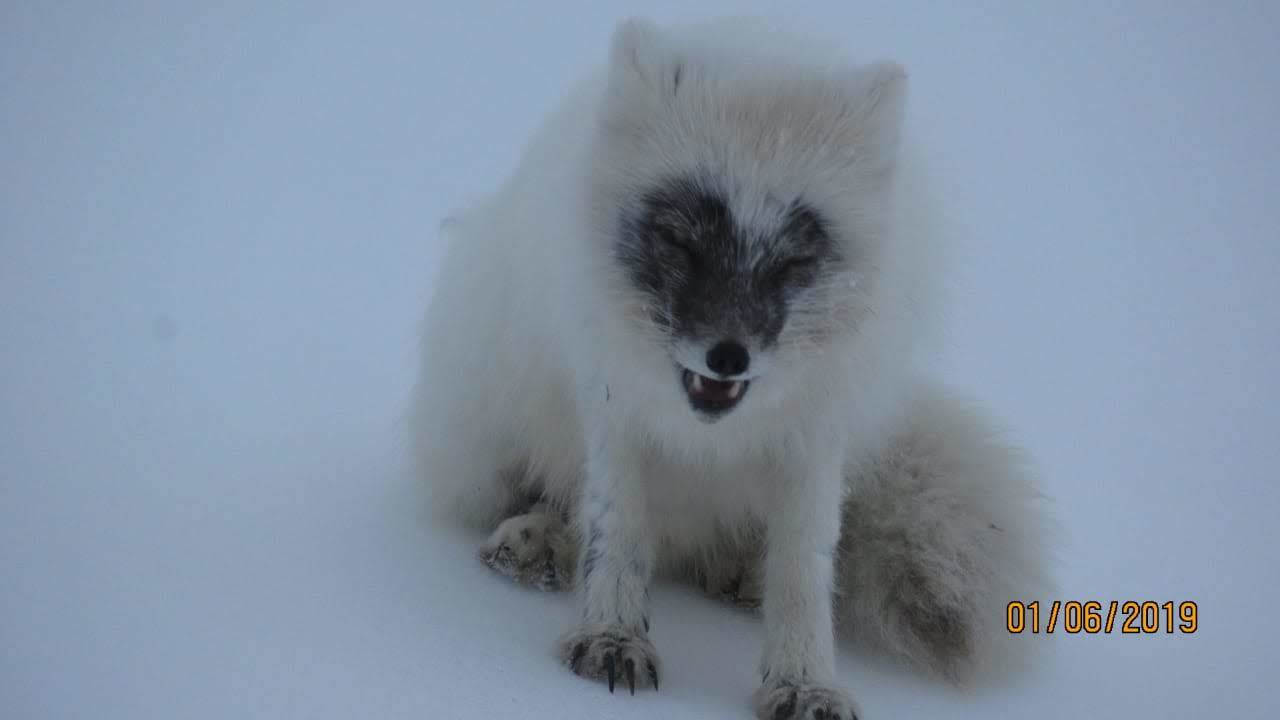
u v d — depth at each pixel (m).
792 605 4.25
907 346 4.68
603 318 4.34
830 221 4.13
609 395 4.45
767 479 4.63
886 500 5.00
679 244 4.06
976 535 4.89
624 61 4.23
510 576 5.04
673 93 4.15
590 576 4.42
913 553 4.88
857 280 4.23
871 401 4.56
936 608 4.85
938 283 4.82
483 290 5.49
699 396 4.14
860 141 4.17
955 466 5.01
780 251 4.02
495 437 5.62
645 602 4.39
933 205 4.88
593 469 4.52
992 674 4.85
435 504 5.75
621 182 4.23
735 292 3.96
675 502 5.07
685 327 3.98
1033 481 5.19
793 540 4.34
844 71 4.22
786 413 4.38
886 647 5.02
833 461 4.43
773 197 4.02
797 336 4.13
